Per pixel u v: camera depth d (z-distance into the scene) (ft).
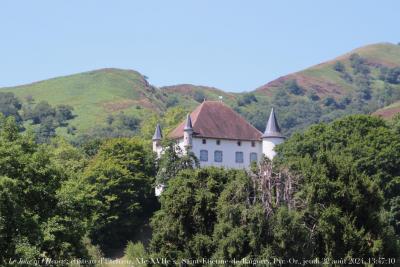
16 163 529.45
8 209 479.41
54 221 531.09
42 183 542.98
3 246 479.82
